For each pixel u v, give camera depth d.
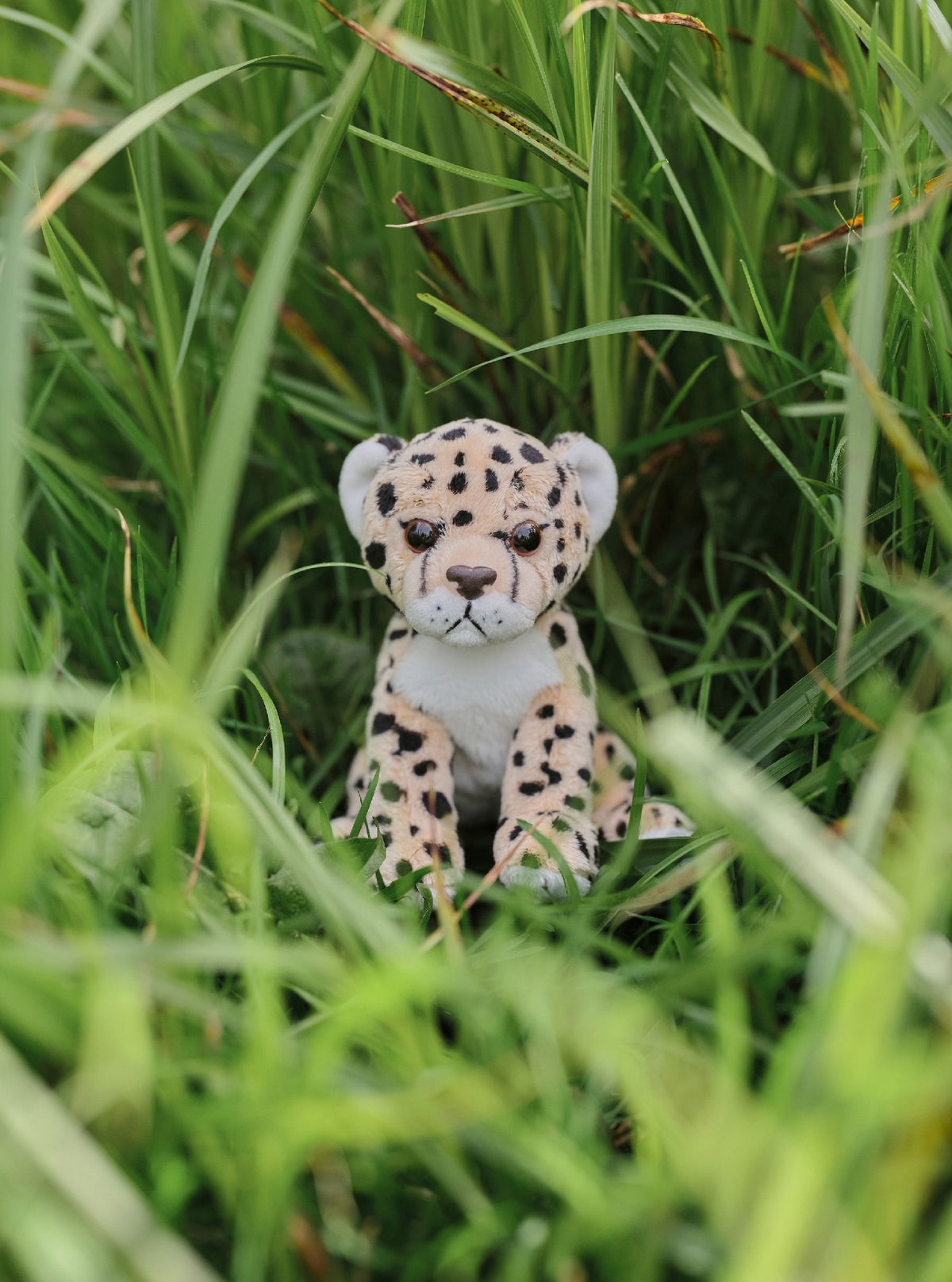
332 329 1.18
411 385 1.13
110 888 0.95
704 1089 0.92
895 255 1.02
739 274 1.12
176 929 0.93
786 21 1.11
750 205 1.11
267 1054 0.90
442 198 1.14
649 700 1.08
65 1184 0.86
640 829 1.05
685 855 1.02
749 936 0.96
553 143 1.04
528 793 1.03
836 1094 0.88
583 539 1.04
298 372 1.21
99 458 1.21
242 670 1.01
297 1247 0.89
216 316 1.16
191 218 1.23
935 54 1.07
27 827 0.91
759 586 1.13
